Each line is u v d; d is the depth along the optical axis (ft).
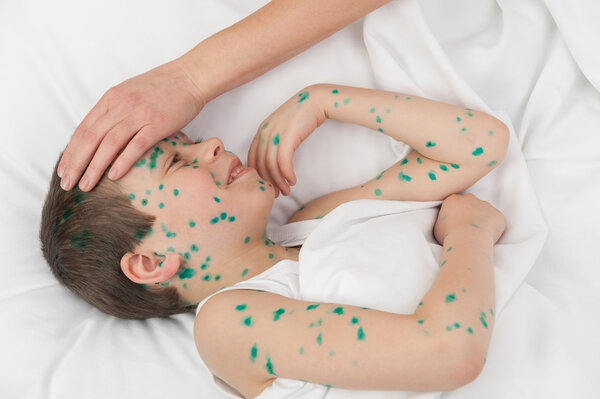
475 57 4.31
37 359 3.84
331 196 4.36
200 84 3.98
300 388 3.35
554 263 3.99
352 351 3.03
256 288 3.57
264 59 4.04
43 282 4.18
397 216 3.93
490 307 3.17
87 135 3.61
